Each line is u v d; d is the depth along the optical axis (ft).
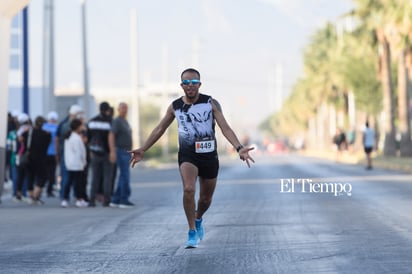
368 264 75.82
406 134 385.29
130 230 105.09
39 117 151.84
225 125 82.69
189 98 83.35
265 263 77.56
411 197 149.89
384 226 103.86
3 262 80.64
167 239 95.91
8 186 193.47
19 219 119.96
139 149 84.23
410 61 369.09
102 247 90.17
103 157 142.82
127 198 141.38
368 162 288.71
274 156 578.66
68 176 144.15
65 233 102.78
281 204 138.00
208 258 81.25
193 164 83.20
